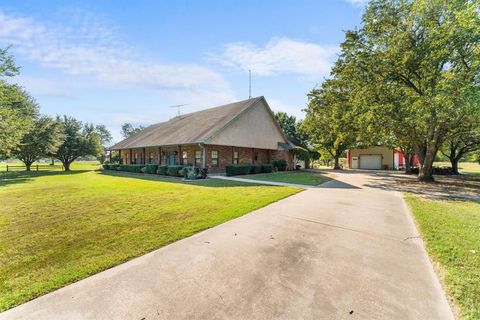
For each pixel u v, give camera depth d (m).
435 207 7.01
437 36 10.44
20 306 2.46
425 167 14.71
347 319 2.24
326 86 22.75
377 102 12.82
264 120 22.92
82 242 4.24
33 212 6.46
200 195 8.96
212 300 2.54
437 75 11.52
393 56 12.33
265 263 3.41
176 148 20.84
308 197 8.68
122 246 4.05
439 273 3.11
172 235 4.56
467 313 2.32
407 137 14.74
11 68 16.12
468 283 2.83
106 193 9.66
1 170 30.20
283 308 2.41
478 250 3.80
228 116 19.58
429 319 2.24
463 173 24.84
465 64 10.47
